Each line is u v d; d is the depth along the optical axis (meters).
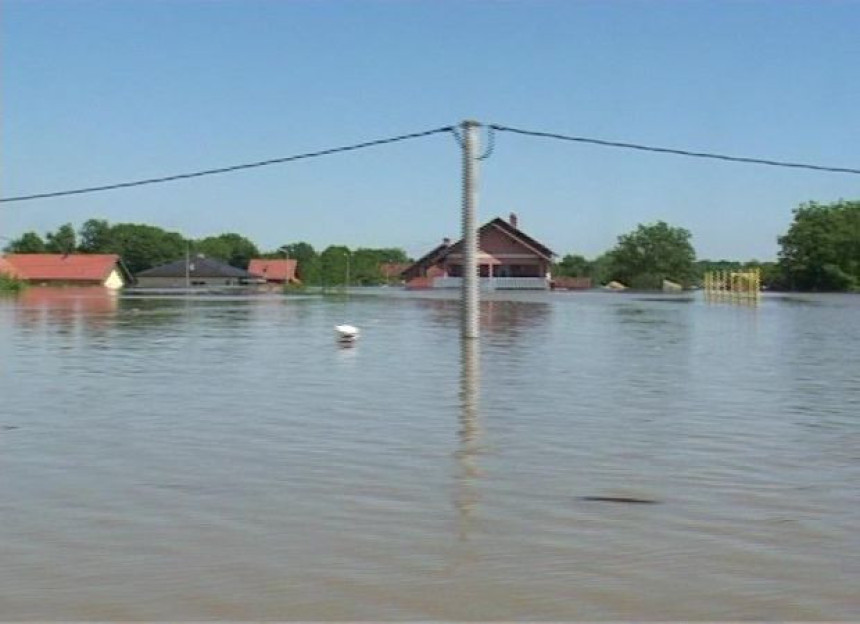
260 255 170.00
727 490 8.64
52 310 46.69
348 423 12.16
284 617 5.59
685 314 44.47
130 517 7.62
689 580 6.24
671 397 14.80
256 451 10.29
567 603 5.82
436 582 6.17
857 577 6.32
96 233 171.12
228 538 7.09
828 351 23.73
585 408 13.56
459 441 10.94
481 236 97.69
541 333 30.30
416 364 19.95
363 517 7.68
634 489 8.66
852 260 111.31
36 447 10.44
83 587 6.04
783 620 5.60
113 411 13.05
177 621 5.52
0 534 7.14
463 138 25.83
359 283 139.75
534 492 8.52
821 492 8.58
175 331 30.62
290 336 28.38
